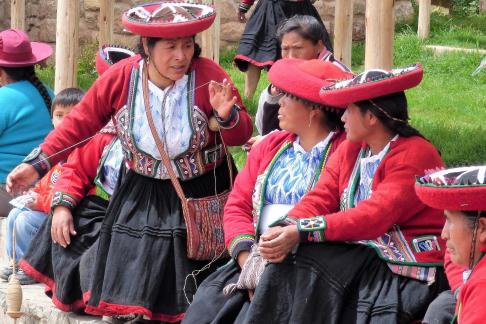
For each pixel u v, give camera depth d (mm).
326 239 7344
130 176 8938
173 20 8414
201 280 8766
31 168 8992
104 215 9578
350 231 7316
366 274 7406
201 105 8648
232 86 8617
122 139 8820
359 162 7602
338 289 7289
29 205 10945
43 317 9867
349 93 7352
